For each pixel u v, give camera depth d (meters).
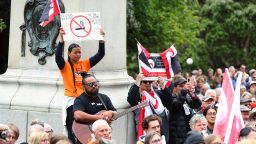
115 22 21.28
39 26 21.56
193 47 57.97
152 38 40.12
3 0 34.03
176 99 20.12
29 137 15.30
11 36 22.33
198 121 17.88
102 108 17.41
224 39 65.06
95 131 14.87
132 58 42.12
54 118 20.64
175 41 42.72
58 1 21.02
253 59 66.56
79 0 20.88
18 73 21.97
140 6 38.16
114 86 20.91
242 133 16.58
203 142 15.29
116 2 21.33
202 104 21.34
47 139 14.42
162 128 19.64
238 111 17.92
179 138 20.22
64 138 14.48
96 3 20.95
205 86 26.33
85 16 18.25
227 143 17.72
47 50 21.44
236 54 66.38
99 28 18.31
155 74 20.83
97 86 17.25
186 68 59.47
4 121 21.56
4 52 37.75
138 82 19.83
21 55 22.02
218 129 18.02
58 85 21.08
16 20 22.17
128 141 20.58
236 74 33.50
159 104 19.81
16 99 21.48
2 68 38.12
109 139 14.80
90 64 18.77
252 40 66.44
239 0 63.91
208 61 66.06
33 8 21.73
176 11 43.59
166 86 20.09
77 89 18.36
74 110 17.05
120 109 20.38
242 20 62.81
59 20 21.19
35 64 21.73
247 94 23.77
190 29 48.28
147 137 14.84
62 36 18.11
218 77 34.94
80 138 16.98
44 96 21.11
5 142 14.61
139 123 19.92
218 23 64.00
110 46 21.14
